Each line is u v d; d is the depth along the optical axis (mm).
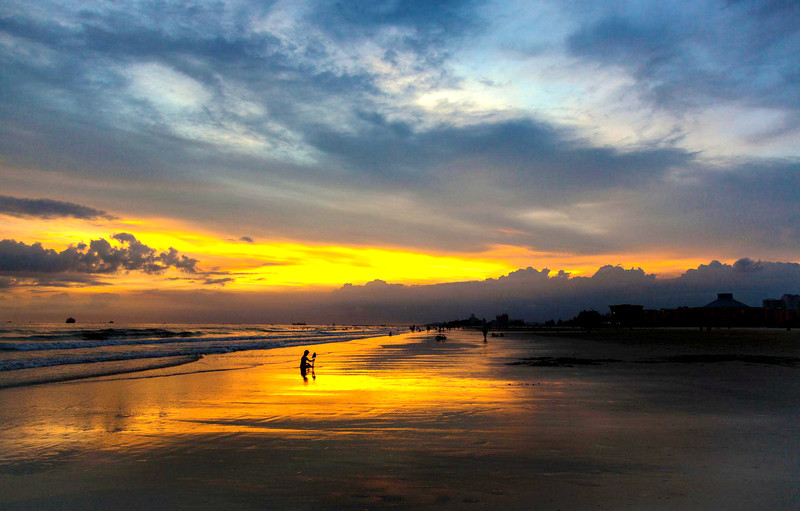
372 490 5645
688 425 8859
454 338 73000
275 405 11656
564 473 6172
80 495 5695
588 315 153750
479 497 5359
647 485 5703
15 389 14945
